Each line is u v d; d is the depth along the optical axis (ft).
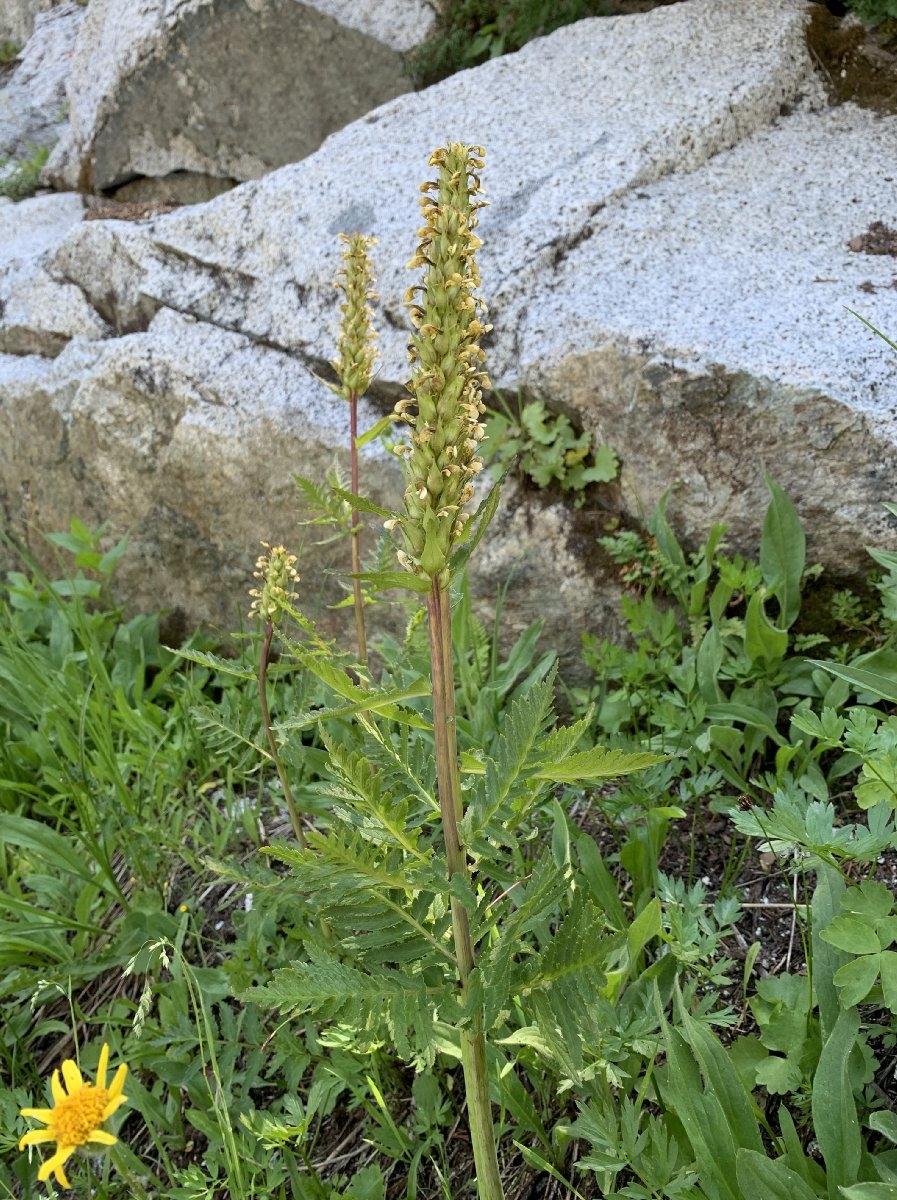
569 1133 5.92
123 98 17.74
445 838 4.53
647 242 10.66
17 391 13.88
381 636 10.80
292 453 11.44
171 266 13.46
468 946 4.77
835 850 5.79
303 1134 6.63
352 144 13.28
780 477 9.02
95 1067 8.08
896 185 10.80
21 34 28.04
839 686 8.21
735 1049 6.11
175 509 12.55
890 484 8.61
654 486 9.62
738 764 8.32
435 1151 7.02
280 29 16.07
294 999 4.67
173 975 8.34
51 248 15.96
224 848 9.64
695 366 9.20
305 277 12.25
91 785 10.50
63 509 13.88
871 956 5.39
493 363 10.50
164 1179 7.64
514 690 9.94
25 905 8.62
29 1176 7.64
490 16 15.71
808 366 8.85
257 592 6.88
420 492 3.92
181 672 12.58
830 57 12.66
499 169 11.82
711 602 8.89
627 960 6.31
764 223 10.68
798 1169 5.32
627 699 8.82
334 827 4.69
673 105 11.93
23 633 12.61
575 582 9.97
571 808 8.76
